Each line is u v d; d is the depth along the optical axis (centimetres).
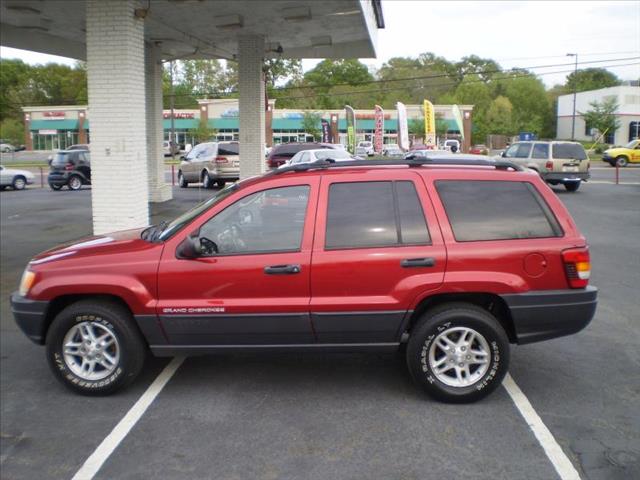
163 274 464
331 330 461
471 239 460
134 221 1109
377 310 455
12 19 1623
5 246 1213
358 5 1455
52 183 2731
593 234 1322
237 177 2522
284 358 570
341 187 473
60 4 1443
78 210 1870
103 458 394
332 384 507
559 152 2266
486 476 365
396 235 461
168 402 475
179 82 8238
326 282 456
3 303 791
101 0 1066
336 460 385
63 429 435
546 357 573
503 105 7812
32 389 509
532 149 2331
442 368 463
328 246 460
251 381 515
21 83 9319
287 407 462
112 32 1073
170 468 379
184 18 1606
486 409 456
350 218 466
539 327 461
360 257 455
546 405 464
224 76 8494
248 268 458
